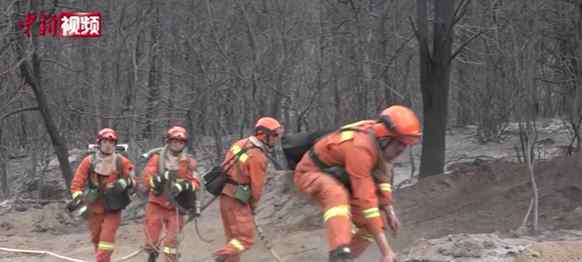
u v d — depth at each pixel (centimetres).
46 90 2139
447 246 676
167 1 2192
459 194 1084
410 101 1914
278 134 795
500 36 1215
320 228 1116
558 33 1252
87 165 860
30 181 2292
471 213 951
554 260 630
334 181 545
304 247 984
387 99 1775
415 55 2044
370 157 524
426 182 1166
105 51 2159
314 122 2186
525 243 682
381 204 575
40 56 1803
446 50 1251
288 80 1975
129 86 2225
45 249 1155
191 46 2064
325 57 1961
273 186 1477
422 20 1262
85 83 2209
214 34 1947
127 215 1438
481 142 2350
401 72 2002
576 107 1135
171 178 878
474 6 1579
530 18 983
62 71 2169
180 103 2245
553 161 1065
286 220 1213
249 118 1972
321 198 550
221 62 2039
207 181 805
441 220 950
